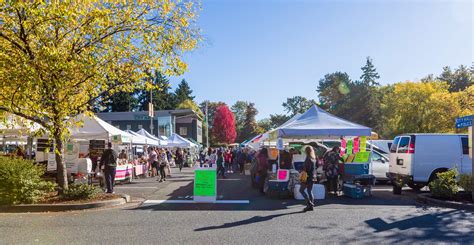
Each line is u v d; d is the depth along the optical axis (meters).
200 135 85.62
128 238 7.38
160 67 12.59
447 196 11.76
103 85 12.25
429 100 47.34
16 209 10.76
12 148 25.81
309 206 10.54
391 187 17.02
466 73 77.31
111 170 13.73
